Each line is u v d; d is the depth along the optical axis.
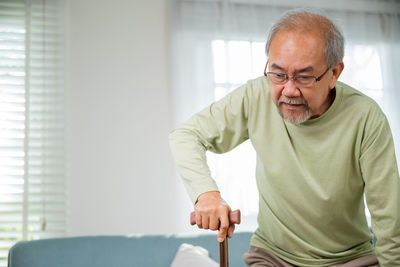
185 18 2.96
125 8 2.94
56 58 2.80
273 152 1.40
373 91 3.14
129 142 2.82
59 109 2.75
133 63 2.90
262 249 1.50
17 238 2.66
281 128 1.38
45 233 2.67
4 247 2.64
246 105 1.43
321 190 1.34
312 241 1.40
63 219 2.69
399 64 3.20
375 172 1.28
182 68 2.92
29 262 2.09
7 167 2.67
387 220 1.26
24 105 2.73
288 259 1.45
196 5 2.99
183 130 1.43
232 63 2.97
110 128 2.82
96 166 2.77
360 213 1.41
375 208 1.29
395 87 3.17
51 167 2.70
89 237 2.22
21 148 2.69
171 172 2.84
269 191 1.43
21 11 2.81
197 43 2.96
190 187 1.24
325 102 1.33
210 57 2.95
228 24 3.00
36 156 2.69
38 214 2.67
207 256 2.10
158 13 2.98
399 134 3.11
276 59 1.20
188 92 2.90
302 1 3.14
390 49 3.21
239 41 3.00
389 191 1.26
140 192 2.79
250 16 3.04
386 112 3.13
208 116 1.44
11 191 2.66
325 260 1.40
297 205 1.37
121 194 2.77
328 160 1.33
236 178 2.84
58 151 2.73
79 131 2.78
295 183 1.36
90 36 2.88
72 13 2.88
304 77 1.19
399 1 3.28
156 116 2.88
